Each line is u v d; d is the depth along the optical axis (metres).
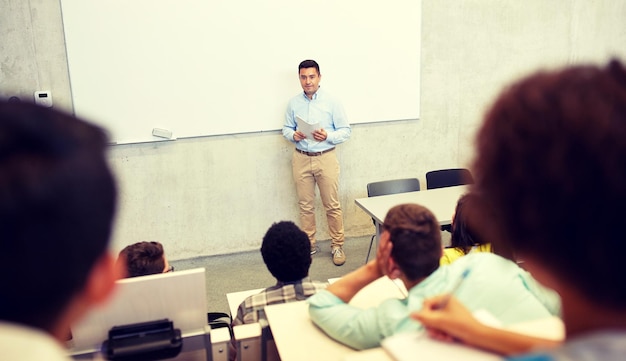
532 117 0.45
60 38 4.24
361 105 4.99
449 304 0.84
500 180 0.47
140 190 4.64
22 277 0.38
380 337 1.61
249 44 4.60
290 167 4.93
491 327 0.79
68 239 0.39
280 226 2.34
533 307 1.37
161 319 1.88
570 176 0.43
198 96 4.58
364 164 5.14
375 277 1.83
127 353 1.82
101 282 0.45
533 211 0.45
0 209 0.37
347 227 5.24
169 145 4.62
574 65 0.49
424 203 3.93
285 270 2.32
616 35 5.47
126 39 4.35
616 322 0.46
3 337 0.36
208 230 4.88
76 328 1.81
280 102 4.77
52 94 4.32
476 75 5.25
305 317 1.91
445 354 0.78
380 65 4.96
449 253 2.20
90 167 0.41
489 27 5.18
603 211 0.43
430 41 5.07
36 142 0.39
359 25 4.82
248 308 2.28
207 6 4.45
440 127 5.27
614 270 0.43
